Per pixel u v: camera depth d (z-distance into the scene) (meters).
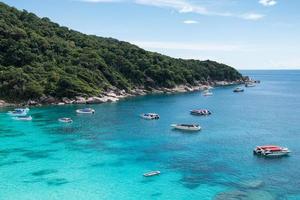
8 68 151.50
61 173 62.06
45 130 98.25
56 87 150.25
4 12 187.62
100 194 53.12
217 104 165.38
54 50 179.75
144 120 116.81
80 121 112.81
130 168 65.19
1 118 115.50
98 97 158.50
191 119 120.69
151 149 78.81
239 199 51.09
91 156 72.75
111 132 96.81
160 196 52.53
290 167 66.00
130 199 51.47
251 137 92.00
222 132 98.38
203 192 53.94
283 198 51.50
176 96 193.12
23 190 54.25
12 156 72.06
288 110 146.62
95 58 186.25
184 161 69.75
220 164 67.75
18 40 166.50
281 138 91.00
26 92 142.88
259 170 64.25
